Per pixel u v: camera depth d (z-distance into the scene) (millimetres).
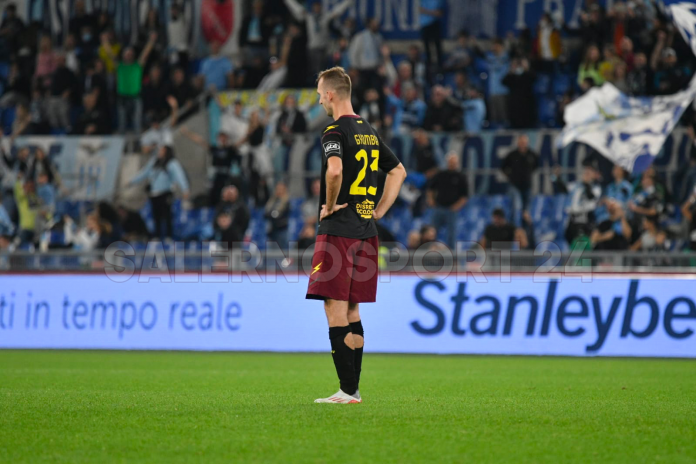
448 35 61688
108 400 18766
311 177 59406
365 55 60844
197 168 61906
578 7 59719
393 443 12664
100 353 40875
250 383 24297
